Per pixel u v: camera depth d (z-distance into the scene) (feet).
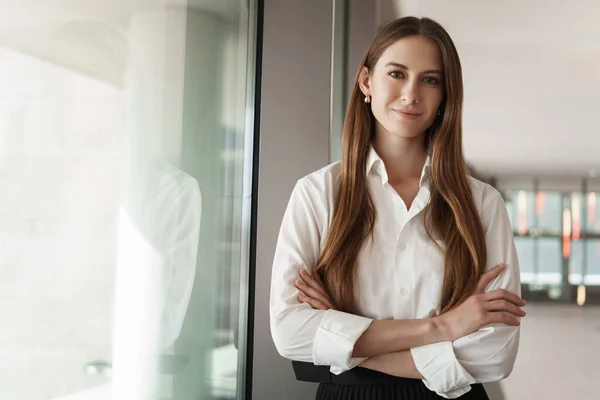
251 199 7.20
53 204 3.90
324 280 5.82
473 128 32.40
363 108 5.95
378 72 5.74
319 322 5.50
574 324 29.27
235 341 7.03
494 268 5.75
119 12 4.61
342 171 5.91
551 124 32.12
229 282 6.86
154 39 5.18
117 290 4.74
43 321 3.85
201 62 6.06
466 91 31.14
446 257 5.69
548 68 29.53
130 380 5.01
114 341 4.73
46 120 3.78
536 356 23.25
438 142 5.80
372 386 5.55
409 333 5.44
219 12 6.36
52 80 3.84
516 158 33.30
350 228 5.73
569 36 26.99
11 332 3.58
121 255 4.77
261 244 9.20
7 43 3.43
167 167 5.48
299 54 9.29
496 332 5.47
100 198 4.44
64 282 4.05
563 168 33.37
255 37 7.22
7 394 3.58
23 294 3.66
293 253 5.81
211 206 6.39
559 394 19.02
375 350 5.46
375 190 5.84
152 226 5.25
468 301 5.50
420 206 5.77
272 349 9.12
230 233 6.88
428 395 5.55
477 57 28.99
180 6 5.59
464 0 23.00
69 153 4.04
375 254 5.74
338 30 10.23
